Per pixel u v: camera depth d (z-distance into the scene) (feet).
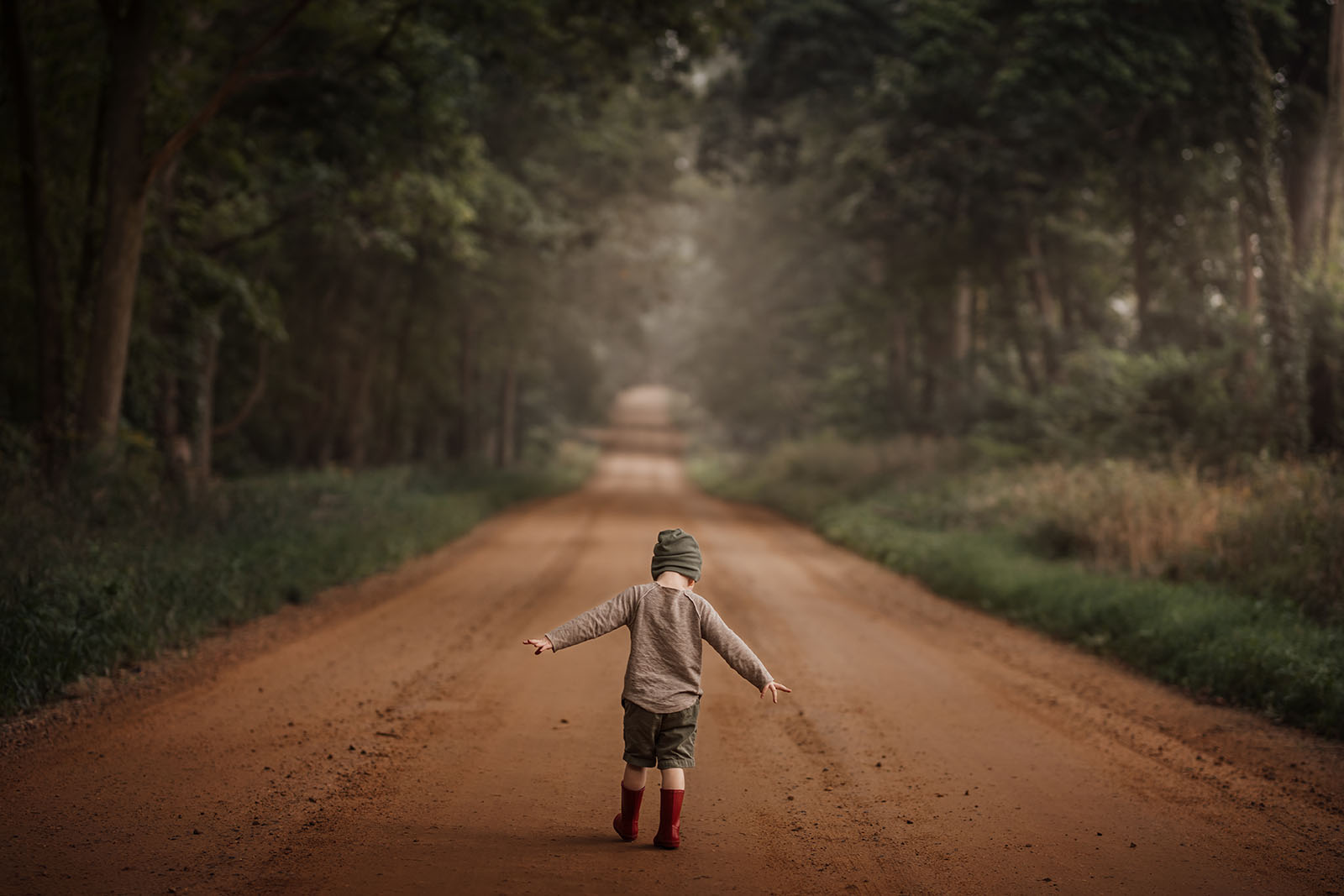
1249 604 34.96
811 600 45.96
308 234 96.63
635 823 16.01
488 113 95.91
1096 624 37.78
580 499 128.47
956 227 96.27
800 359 192.54
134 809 16.74
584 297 149.38
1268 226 57.82
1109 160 79.97
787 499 116.67
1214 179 78.64
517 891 13.93
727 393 221.25
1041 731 24.29
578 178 112.37
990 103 77.87
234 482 66.74
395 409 113.29
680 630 15.93
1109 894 14.47
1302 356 56.44
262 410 116.67
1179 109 73.20
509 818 17.07
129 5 48.62
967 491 76.02
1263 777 20.92
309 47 58.59
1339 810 18.74
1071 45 64.39
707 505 125.29
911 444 108.37
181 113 59.52
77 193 57.00
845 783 19.65
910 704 26.76
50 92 55.31
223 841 15.42
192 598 33.27
